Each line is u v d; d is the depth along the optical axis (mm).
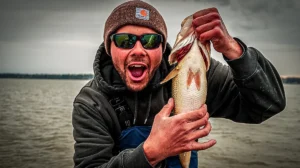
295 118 5977
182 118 577
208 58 668
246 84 658
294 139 3775
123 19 686
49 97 12508
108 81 758
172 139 577
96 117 714
